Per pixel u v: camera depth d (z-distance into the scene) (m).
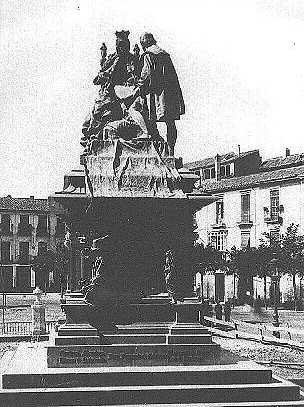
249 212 52.41
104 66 14.62
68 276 13.87
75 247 13.88
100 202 13.70
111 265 13.83
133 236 13.91
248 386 12.21
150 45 14.78
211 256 45.06
